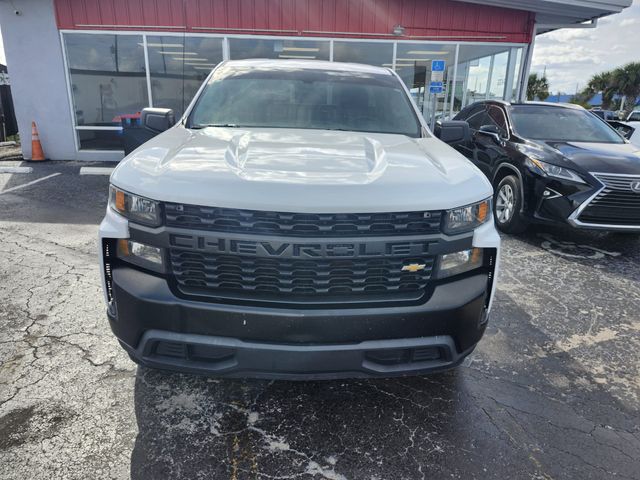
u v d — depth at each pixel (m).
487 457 2.09
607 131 5.95
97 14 9.36
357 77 3.55
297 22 9.63
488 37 10.15
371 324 1.91
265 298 1.90
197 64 9.89
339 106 3.21
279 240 1.82
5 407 2.28
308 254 1.84
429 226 1.93
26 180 7.91
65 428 2.16
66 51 9.55
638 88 44.47
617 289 4.06
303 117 3.10
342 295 1.93
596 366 2.88
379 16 9.73
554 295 3.90
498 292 3.92
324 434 2.20
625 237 5.60
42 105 9.75
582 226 4.77
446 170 2.21
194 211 1.85
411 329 1.95
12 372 2.55
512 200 5.40
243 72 3.47
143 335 1.97
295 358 1.89
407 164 2.20
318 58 10.02
